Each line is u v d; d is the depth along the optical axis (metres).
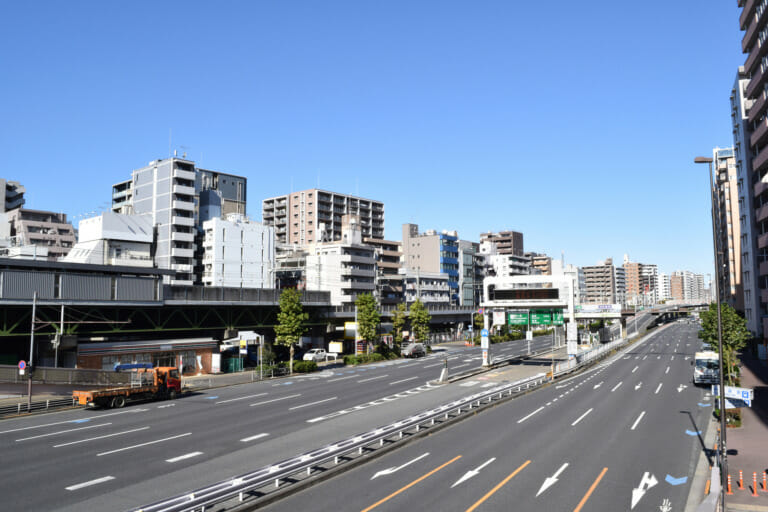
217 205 115.62
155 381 40.94
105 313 52.75
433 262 143.00
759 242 70.50
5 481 20.47
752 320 80.44
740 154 84.00
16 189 135.25
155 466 22.47
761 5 60.47
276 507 17.59
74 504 17.95
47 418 33.56
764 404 36.75
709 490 19.16
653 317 195.62
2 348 52.50
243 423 31.62
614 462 22.86
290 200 146.00
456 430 29.56
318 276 102.00
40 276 45.75
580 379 53.25
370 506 17.59
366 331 73.69
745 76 83.06
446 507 17.47
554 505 17.73
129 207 97.50
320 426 30.64
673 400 39.34
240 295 62.84
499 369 62.06
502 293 61.94
